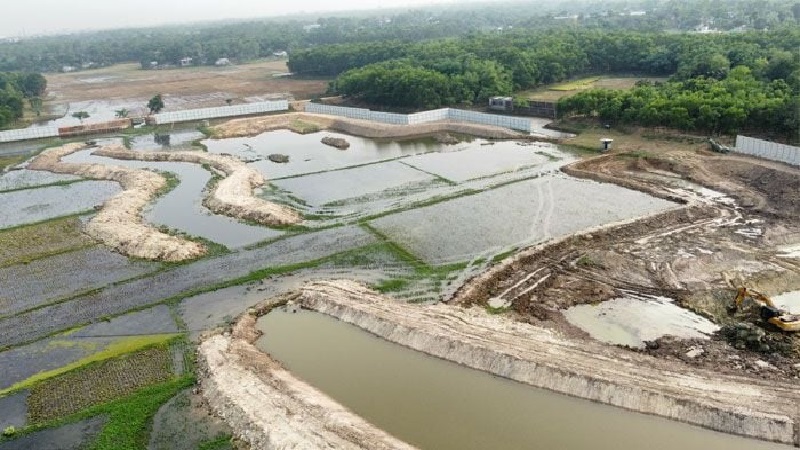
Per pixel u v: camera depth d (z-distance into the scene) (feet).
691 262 178.50
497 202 238.68
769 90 306.96
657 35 530.27
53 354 152.35
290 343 150.41
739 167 252.83
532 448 109.60
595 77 509.35
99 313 171.63
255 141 384.06
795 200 217.77
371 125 391.65
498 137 354.74
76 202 270.05
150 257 204.33
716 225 205.26
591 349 136.77
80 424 124.16
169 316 167.84
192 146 373.40
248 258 200.85
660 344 141.38
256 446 114.11
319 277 184.65
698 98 304.30
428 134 381.40
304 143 372.38
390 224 222.28
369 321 155.43
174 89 650.84
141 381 138.72
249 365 137.69
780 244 189.67
